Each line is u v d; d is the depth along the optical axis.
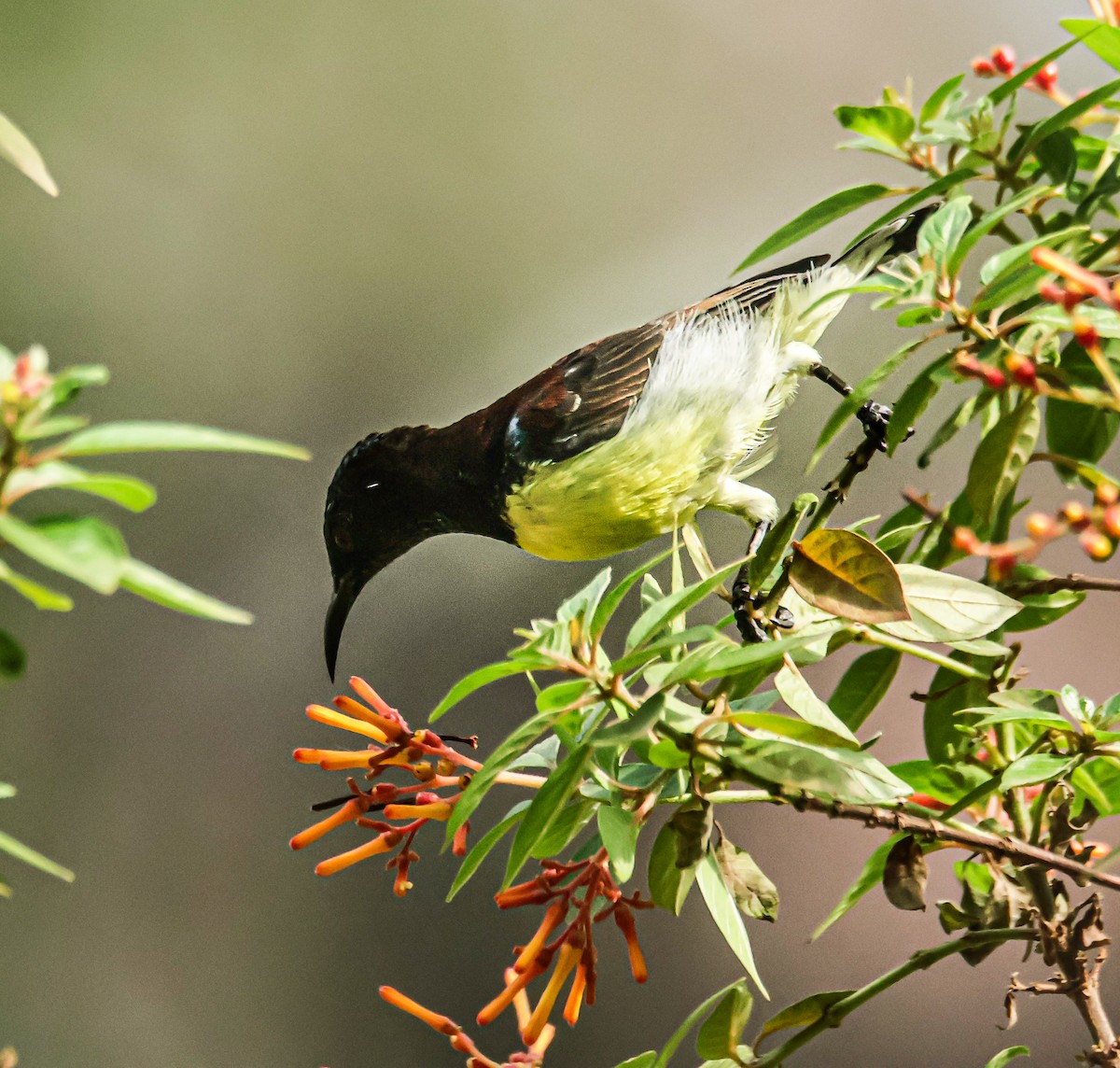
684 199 14.21
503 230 14.12
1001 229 4.05
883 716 10.62
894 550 4.14
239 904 11.85
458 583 12.48
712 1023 3.43
